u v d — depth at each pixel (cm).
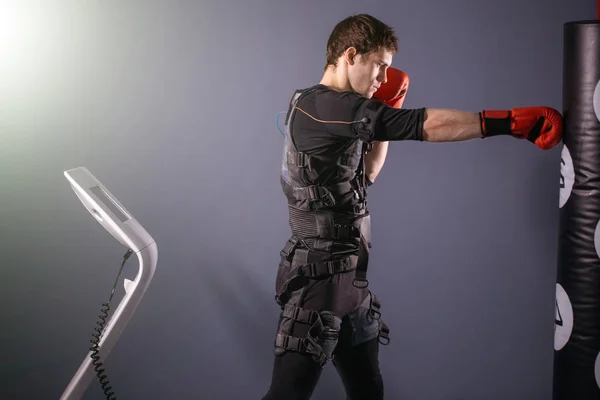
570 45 171
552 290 255
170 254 252
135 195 248
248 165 249
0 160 243
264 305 255
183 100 245
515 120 159
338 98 169
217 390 260
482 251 254
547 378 260
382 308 257
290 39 243
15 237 247
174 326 256
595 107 168
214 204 251
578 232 176
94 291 251
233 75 245
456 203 252
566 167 177
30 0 236
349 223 184
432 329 258
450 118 158
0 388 253
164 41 242
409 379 261
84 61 240
